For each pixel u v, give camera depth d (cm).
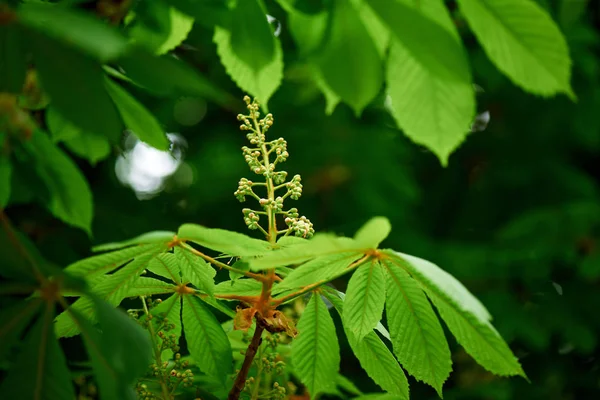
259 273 121
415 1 104
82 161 211
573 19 135
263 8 108
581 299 247
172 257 119
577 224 244
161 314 123
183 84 102
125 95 115
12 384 107
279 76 113
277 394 124
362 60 106
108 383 106
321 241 109
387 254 115
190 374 122
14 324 108
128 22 116
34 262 108
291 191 122
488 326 111
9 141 111
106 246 111
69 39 99
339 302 121
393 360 122
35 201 158
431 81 106
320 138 246
